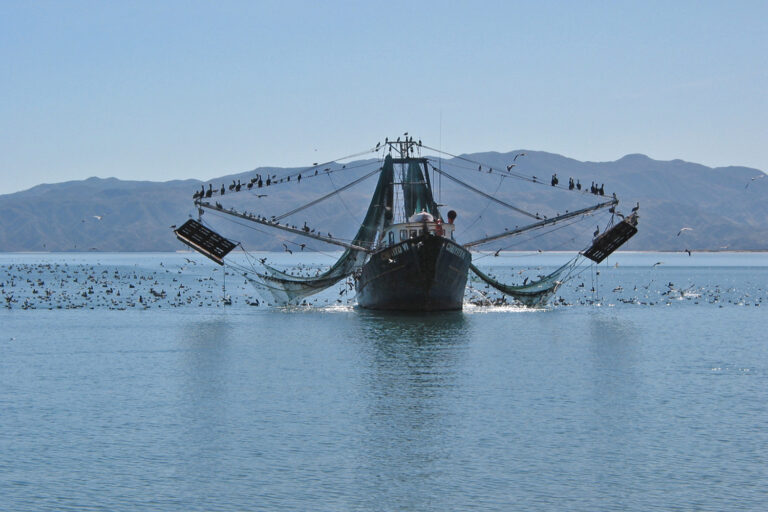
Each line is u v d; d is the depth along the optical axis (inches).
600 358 2923.2
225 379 2524.6
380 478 1610.5
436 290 4156.0
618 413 2084.2
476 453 1759.4
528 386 2412.6
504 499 1512.1
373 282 4365.2
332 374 2596.0
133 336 3570.4
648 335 3614.7
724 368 2728.8
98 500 1507.1
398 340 3356.3
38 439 1863.9
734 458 1724.9
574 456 1737.2
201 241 4234.7
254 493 1539.1
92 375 2605.8
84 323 4141.2
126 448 1797.5
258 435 1891.0
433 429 1936.5
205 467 1673.2
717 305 5565.9
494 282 4918.8
